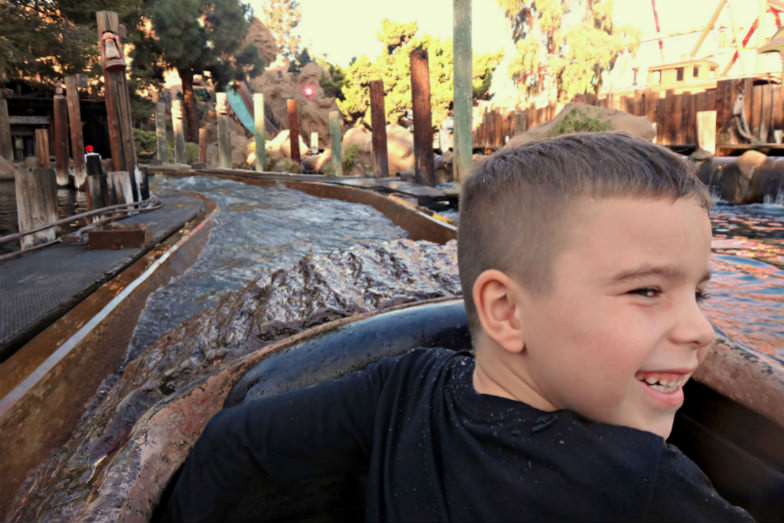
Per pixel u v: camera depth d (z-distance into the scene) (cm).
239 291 248
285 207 963
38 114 2766
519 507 62
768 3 4194
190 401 118
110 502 87
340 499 98
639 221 57
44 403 233
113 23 898
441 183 1856
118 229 517
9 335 280
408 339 134
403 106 4406
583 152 61
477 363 74
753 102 1362
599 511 59
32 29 2070
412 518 68
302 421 83
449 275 232
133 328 355
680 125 1546
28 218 557
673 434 120
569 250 59
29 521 145
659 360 58
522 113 2233
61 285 384
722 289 369
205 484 83
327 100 3934
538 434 63
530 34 5375
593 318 58
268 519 96
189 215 773
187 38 3675
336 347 131
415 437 73
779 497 98
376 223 769
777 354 251
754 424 104
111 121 897
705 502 59
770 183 942
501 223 64
